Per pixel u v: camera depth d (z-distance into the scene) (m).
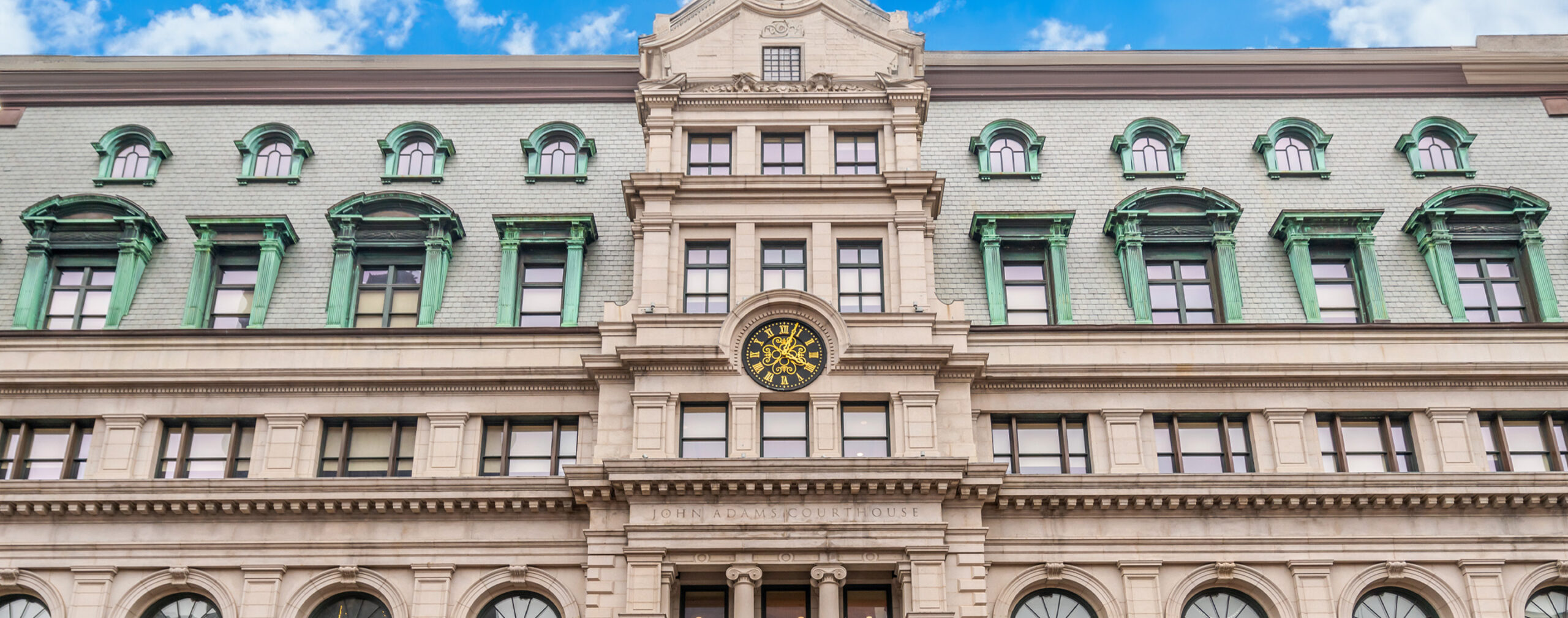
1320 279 43.84
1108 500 38.66
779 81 45.75
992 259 43.75
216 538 38.56
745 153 44.19
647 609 36.44
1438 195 44.53
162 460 40.25
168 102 48.69
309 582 38.19
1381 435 40.88
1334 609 38.03
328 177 46.59
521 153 47.31
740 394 39.50
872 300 41.84
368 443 40.69
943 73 49.41
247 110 48.62
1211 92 48.91
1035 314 43.38
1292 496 38.66
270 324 42.53
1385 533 38.81
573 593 38.09
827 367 39.88
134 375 40.28
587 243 44.47
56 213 44.28
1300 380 40.75
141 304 43.00
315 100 48.78
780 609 38.28
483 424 40.75
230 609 37.84
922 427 39.16
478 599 38.28
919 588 36.72
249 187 46.28
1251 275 43.78
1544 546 38.56
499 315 42.66
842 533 37.34
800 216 42.56
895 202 42.72
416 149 47.31
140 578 38.25
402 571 38.50
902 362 39.88
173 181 46.38
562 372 40.59
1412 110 48.53
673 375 39.81
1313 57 49.97
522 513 38.84
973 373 40.12
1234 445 40.72
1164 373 40.59
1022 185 46.25
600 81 49.34
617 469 37.47
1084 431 40.91
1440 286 43.44
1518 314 43.50
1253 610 38.88
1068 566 38.53
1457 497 38.66
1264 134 47.75
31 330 42.16
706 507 37.75
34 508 38.47
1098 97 48.94
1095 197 45.97
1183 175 46.53
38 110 48.53
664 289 41.44
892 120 44.44
